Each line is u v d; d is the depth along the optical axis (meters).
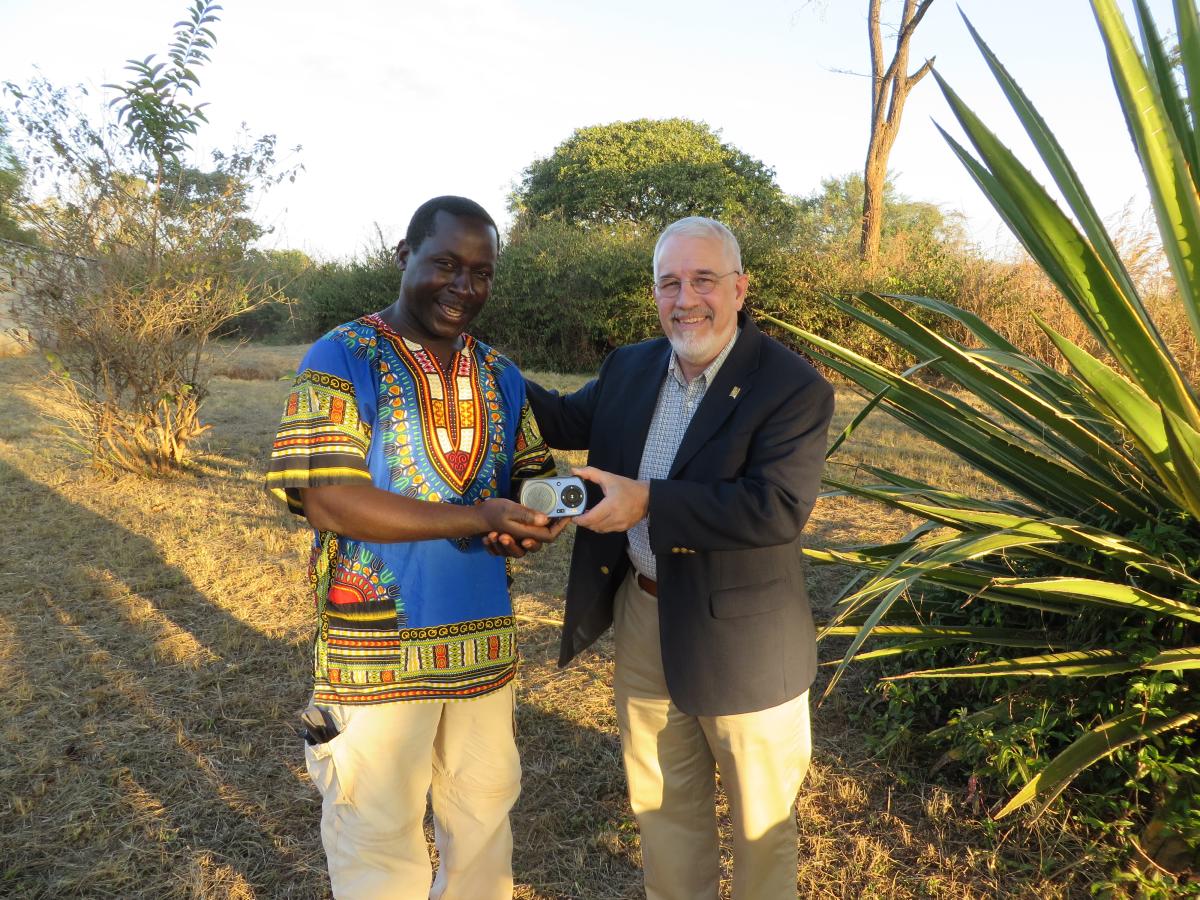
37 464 7.43
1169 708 2.44
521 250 16.88
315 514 1.66
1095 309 2.02
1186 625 2.48
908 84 15.12
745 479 1.81
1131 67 1.88
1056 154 2.16
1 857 2.47
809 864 2.45
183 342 7.09
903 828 2.58
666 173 26.39
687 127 28.94
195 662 3.72
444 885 2.03
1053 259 2.02
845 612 2.09
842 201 24.78
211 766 2.94
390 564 1.76
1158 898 2.16
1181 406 2.11
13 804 2.69
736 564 1.88
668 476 1.95
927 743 2.99
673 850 2.10
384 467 1.76
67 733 3.12
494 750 1.93
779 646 1.90
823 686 3.50
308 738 1.83
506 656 1.92
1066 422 2.49
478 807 1.96
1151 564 2.37
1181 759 2.45
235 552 5.23
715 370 1.94
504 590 1.92
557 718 3.30
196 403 7.28
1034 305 10.83
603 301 16.20
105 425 6.93
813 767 2.93
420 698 1.79
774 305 14.30
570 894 2.37
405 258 1.81
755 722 1.88
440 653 1.80
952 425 2.97
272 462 1.66
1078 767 2.26
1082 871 2.34
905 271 14.27
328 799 1.82
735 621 1.87
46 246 6.54
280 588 4.63
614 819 2.69
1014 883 2.34
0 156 6.29
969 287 12.52
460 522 1.68
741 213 25.52
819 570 4.81
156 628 4.09
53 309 6.66
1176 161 1.90
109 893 2.34
